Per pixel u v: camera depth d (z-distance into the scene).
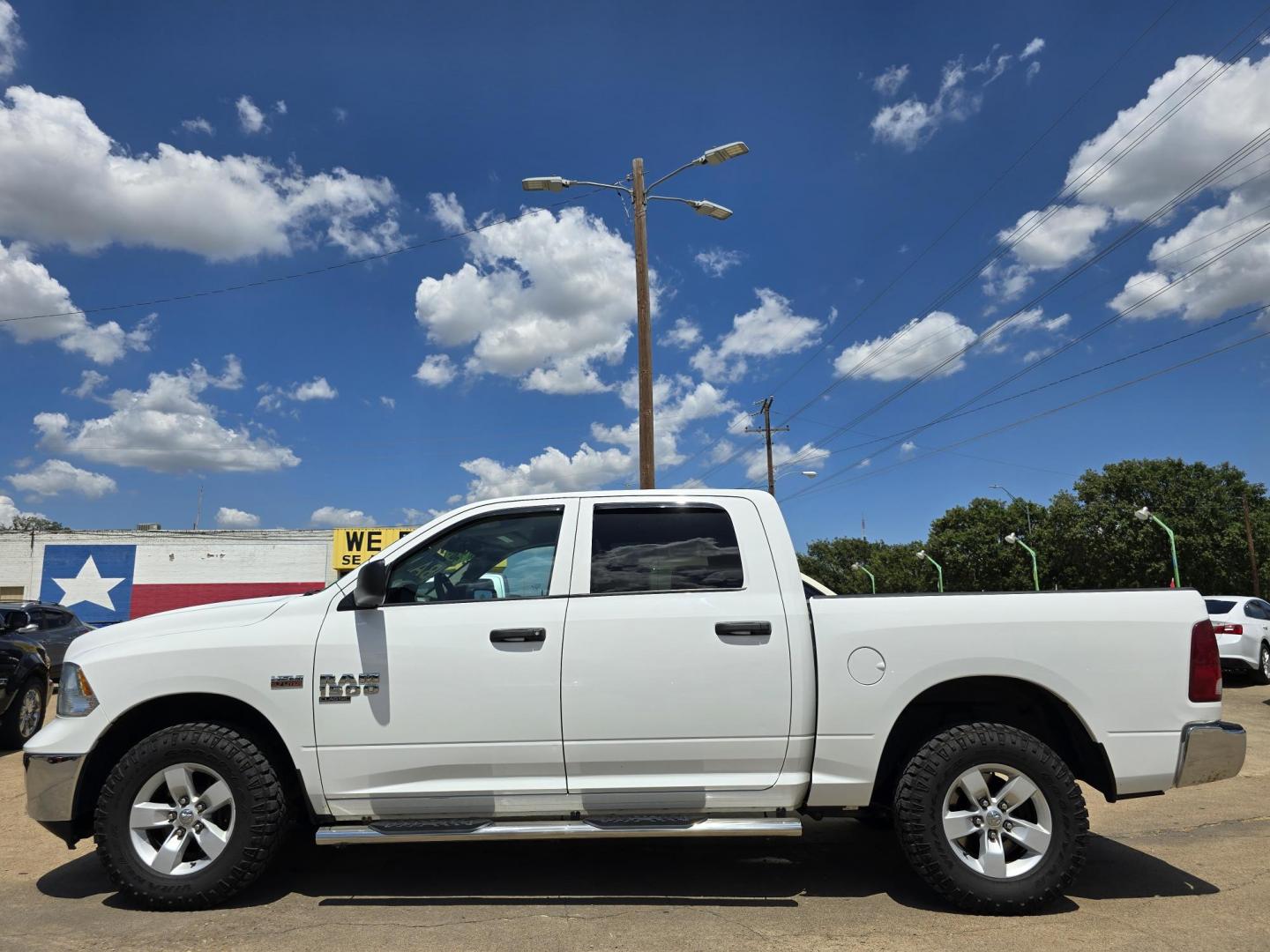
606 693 4.10
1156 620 4.20
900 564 71.56
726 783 4.11
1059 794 4.02
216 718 4.43
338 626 4.25
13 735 9.23
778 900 4.24
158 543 40.19
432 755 4.11
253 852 4.08
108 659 4.23
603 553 4.38
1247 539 44.69
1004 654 4.14
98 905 4.21
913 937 3.74
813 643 4.20
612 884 4.49
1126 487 48.72
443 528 4.48
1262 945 3.61
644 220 15.20
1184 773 4.07
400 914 4.05
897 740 4.39
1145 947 3.61
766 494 4.54
